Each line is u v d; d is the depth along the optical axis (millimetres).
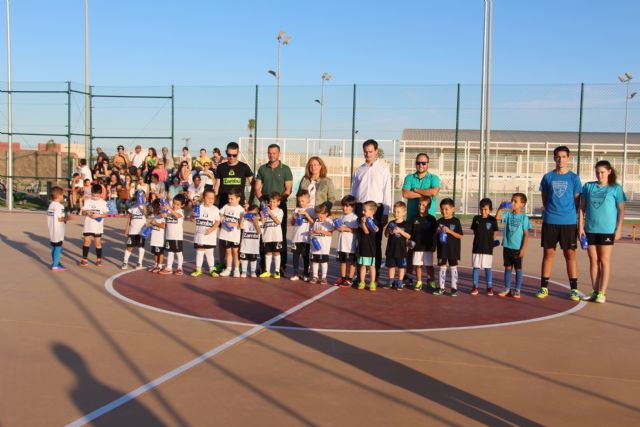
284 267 11000
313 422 4340
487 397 4910
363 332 6930
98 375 5262
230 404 4648
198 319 7387
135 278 10242
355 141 22891
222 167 11102
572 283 9250
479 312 8211
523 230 9211
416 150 29406
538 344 6582
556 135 35125
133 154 24984
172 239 10695
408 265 10414
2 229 17281
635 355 6223
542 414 4578
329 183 10508
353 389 5023
